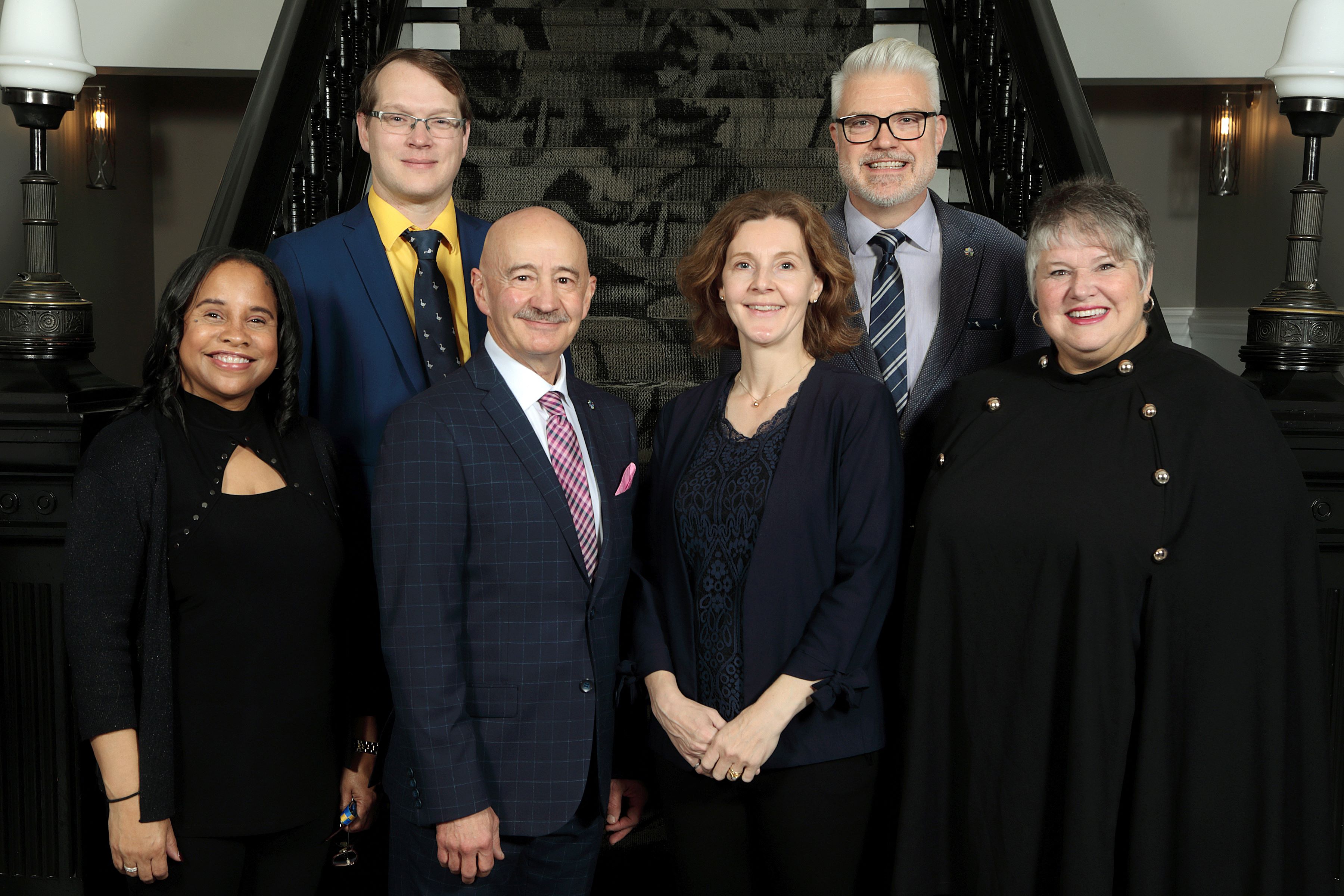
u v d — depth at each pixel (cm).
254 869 178
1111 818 159
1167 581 159
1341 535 217
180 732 167
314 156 315
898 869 175
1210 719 157
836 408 182
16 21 215
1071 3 548
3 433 207
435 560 168
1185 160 673
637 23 477
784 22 474
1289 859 162
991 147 356
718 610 181
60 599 215
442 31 483
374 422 214
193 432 174
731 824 184
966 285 225
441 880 175
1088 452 166
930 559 175
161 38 539
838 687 169
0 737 218
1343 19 215
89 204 612
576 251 178
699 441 191
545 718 174
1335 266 516
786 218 186
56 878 220
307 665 176
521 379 181
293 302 191
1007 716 168
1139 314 168
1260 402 166
